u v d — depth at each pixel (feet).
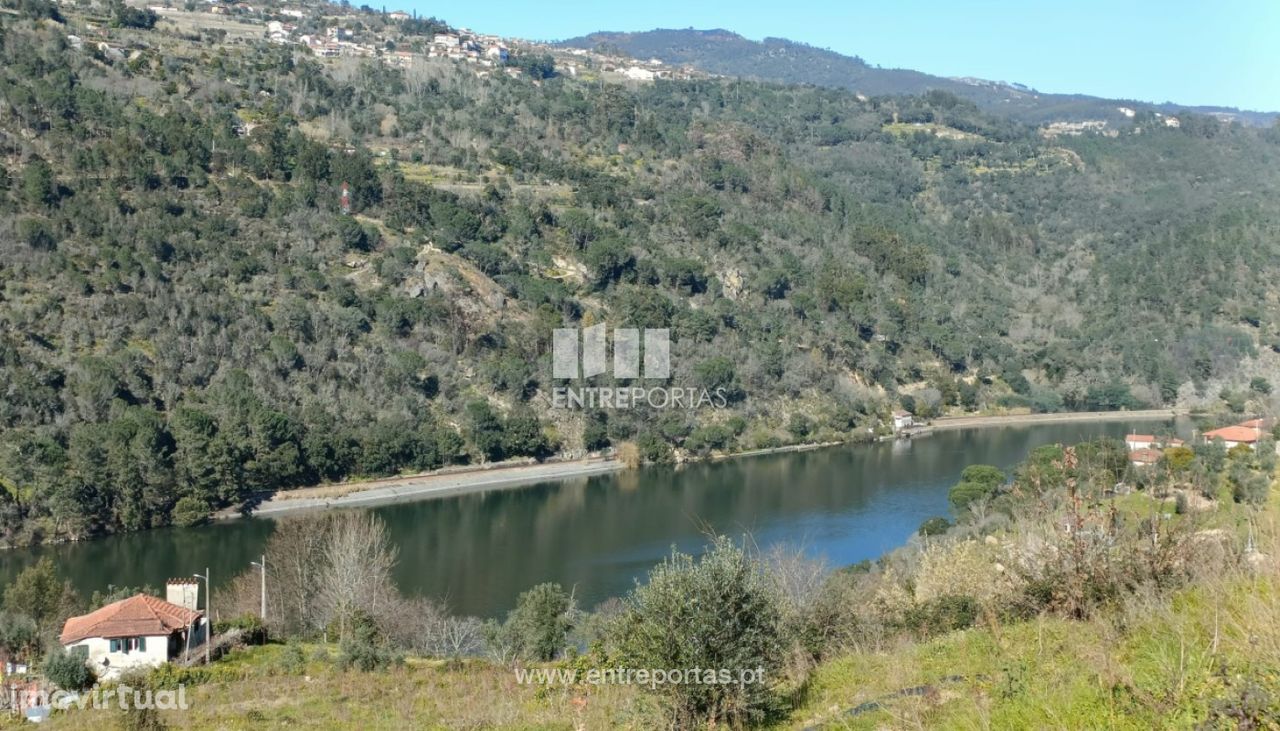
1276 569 33.01
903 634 53.26
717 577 39.96
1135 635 34.63
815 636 53.42
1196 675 28.04
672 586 39.86
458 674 74.38
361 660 78.54
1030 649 37.96
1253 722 24.34
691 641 39.09
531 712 53.78
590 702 52.29
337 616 102.17
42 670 79.30
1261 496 49.98
